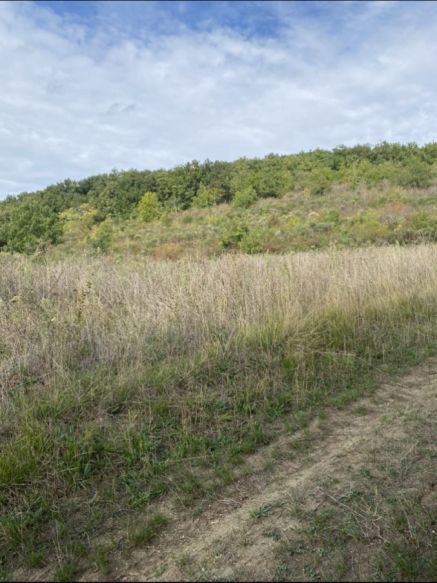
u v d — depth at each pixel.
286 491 2.83
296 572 2.20
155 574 2.25
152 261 9.92
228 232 21.30
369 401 4.10
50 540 2.52
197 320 5.69
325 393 4.18
